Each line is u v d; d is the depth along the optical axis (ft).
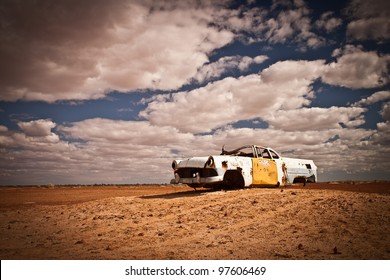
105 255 13.80
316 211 19.97
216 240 15.75
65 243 16.19
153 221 20.67
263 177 32.55
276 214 20.13
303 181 38.47
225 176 30.37
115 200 30.37
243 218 19.75
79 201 34.88
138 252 14.20
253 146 33.83
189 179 29.35
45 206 30.42
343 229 16.07
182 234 17.20
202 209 22.91
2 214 26.02
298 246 13.93
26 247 15.46
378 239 14.40
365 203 21.07
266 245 14.52
